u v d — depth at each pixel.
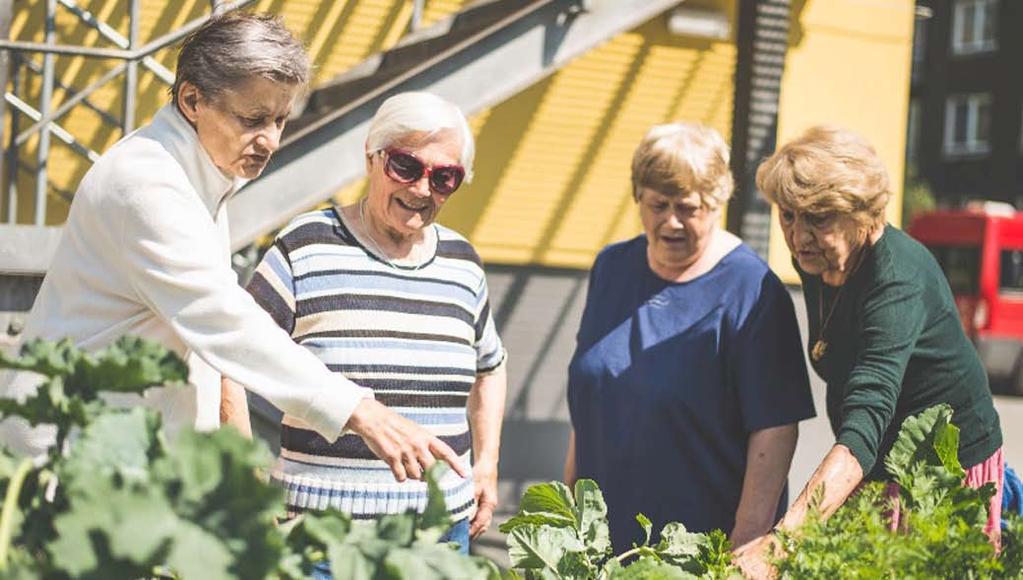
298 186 4.60
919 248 2.74
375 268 2.63
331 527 1.04
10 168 4.56
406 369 2.60
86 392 1.09
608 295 3.14
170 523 0.86
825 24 7.13
